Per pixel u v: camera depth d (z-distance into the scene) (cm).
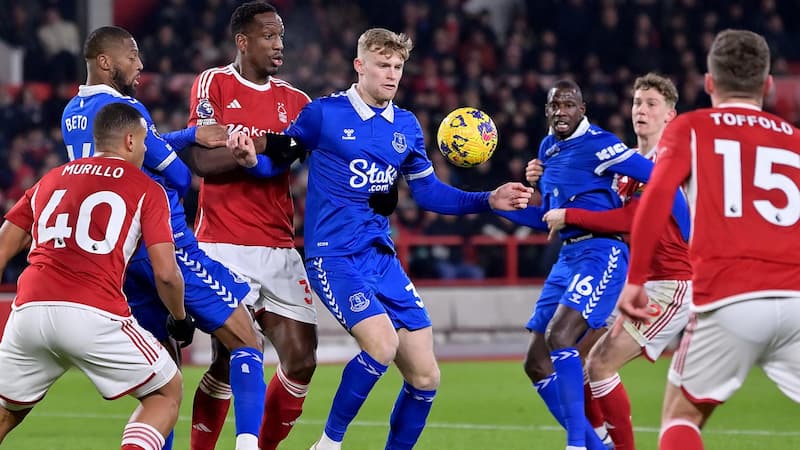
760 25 7506
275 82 2452
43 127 6519
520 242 5875
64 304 1889
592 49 7338
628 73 7112
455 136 2395
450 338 5675
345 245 2234
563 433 3027
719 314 1667
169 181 2188
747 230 1672
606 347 2375
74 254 1908
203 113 2352
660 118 2592
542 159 2591
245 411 2120
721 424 3186
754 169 1694
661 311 2395
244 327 2195
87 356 1902
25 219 2019
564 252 2498
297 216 5594
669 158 1688
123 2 7619
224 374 2302
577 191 2470
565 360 2312
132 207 1944
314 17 7381
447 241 5834
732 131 1709
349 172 2244
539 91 6788
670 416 1747
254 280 2320
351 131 2234
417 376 2244
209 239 2344
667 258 2416
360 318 2177
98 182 1952
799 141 1730
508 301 5744
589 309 2367
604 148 2433
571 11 7431
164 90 6575
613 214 2377
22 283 1936
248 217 2339
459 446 2798
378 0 7494
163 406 1948
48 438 2958
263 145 2247
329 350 5412
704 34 7431
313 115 2248
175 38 7031
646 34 7350
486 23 7575
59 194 1955
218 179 2345
